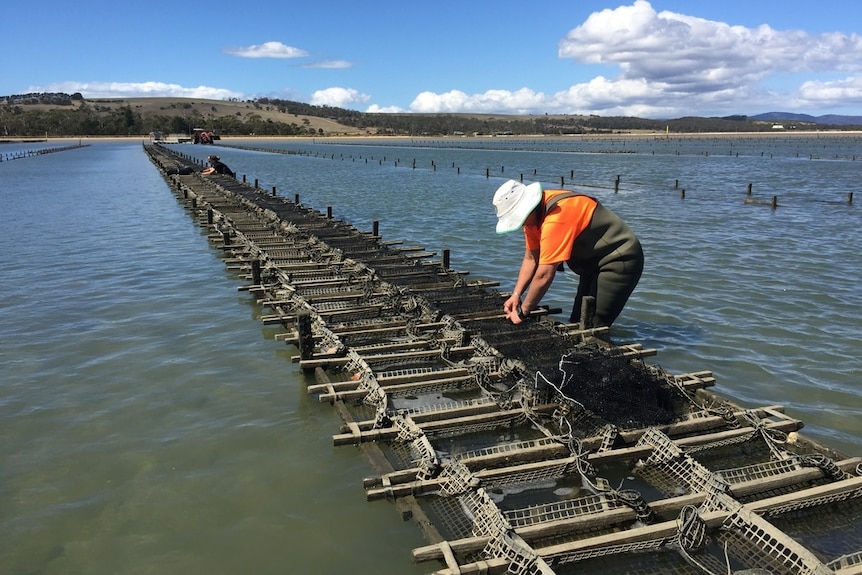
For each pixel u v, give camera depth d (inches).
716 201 1085.8
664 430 237.9
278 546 182.2
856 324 393.1
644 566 170.2
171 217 871.7
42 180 1514.5
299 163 2434.8
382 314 391.5
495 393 281.0
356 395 272.1
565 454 225.0
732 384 304.2
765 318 406.9
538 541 179.0
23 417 264.7
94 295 458.9
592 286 333.7
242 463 227.8
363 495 206.1
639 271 322.7
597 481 202.8
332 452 234.7
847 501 197.5
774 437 238.2
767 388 299.6
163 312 415.8
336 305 406.9
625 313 421.7
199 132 4724.4
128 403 278.4
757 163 2225.6
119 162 2309.3
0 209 963.3
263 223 747.4
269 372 313.6
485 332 331.3
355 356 302.5
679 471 212.8
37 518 196.2
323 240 617.3
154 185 1373.0
